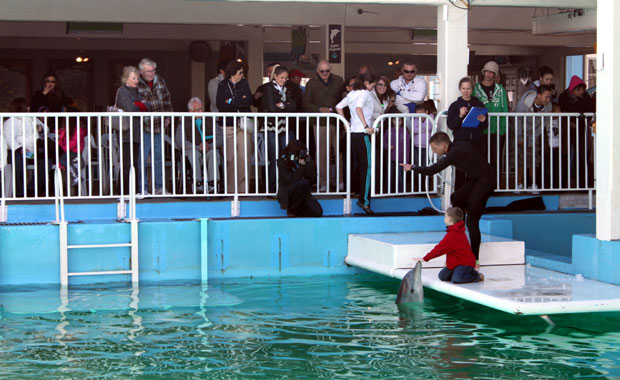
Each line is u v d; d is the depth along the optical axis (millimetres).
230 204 11234
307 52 17609
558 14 13836
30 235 10219
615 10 9039
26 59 19312
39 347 7324
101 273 10352
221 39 17844
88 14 15008
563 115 12172
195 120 11883
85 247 10234
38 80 19422
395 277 9820
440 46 11789
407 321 8328
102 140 12750
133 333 7832
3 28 16406
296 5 16344
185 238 10672
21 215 10641
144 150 11250
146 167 11609
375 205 11906
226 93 11625
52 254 10297
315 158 12500
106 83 19719
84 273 10281
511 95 21781
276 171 11438
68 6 14852
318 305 9109
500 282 9023
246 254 10883
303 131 12258
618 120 9047
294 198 11102
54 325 8125
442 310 8836
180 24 17156
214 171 11047
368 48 20016
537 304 7852
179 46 19078
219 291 9922
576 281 9109
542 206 12195
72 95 19609
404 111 12555
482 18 17141
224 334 7801
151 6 15305
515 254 10328
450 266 9133
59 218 10703
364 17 16734
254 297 9547
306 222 11031
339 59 16688
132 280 10445
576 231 11883
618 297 8164
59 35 16750
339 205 11633
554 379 6434
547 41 19469
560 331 7930
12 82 19297
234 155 11055
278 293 9805
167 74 19516
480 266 10164
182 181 11875
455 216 9070
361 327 8070
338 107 11664
